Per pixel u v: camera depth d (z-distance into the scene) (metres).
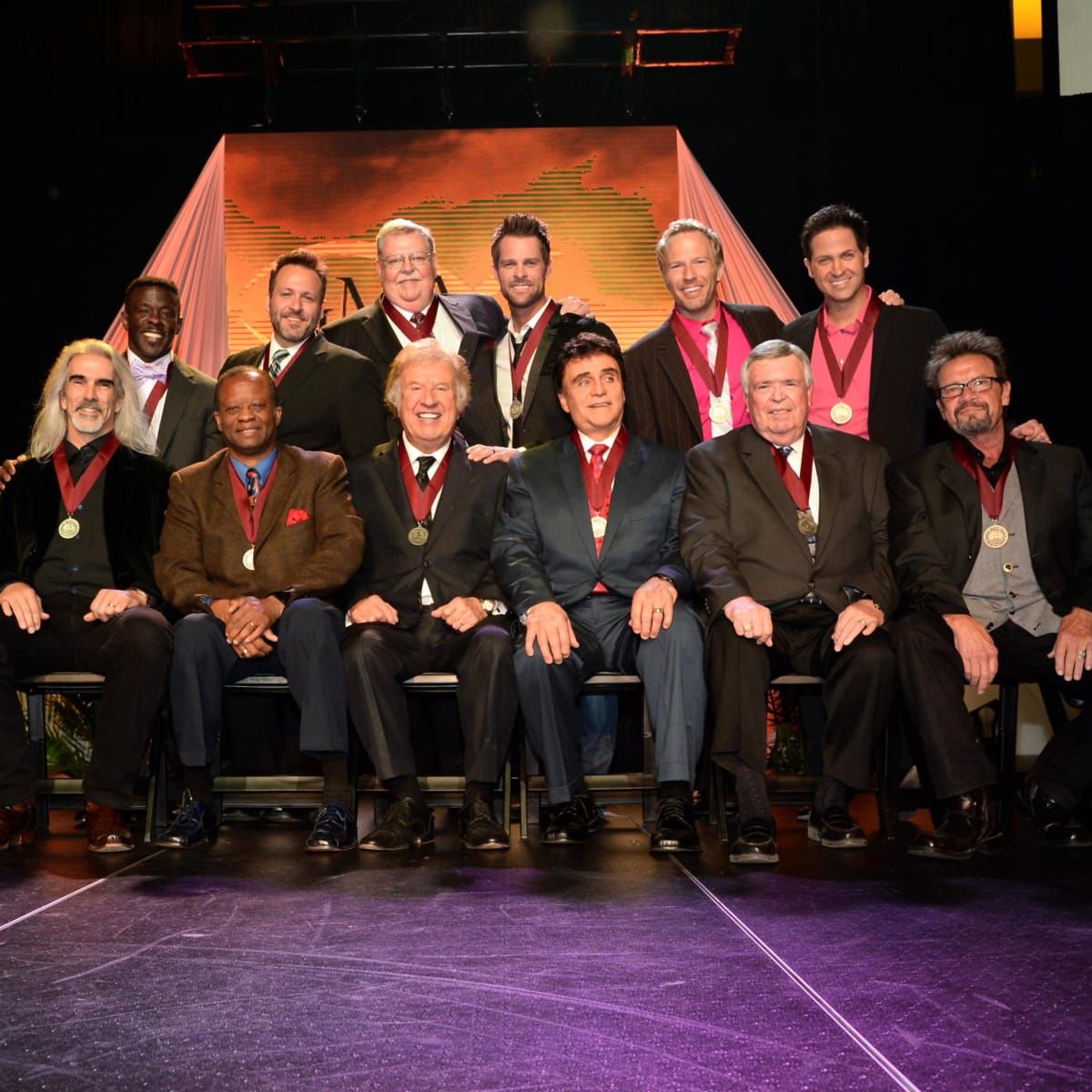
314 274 4.27
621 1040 1.80
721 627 3.32
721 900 2.67
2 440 6.44
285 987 2.06
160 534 3.76
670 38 6.41
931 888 2.78
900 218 6.26
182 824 3.45
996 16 6.17
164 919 2.54
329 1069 1.70
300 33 6.19
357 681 3.41
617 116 6.59
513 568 3.60
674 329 4.25
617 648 3.61
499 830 3.35
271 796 3.62
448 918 2.52
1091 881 2.85
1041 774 3.43
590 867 3.06
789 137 6.42
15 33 6.44
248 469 3.74
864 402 4.14
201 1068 1.71
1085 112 5.97
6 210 6.46
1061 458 3.65
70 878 2.97
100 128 6.52
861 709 3.31
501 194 6.46
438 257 6.47
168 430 4.26
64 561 3.69
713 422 4.14
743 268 6.46
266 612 3.47
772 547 3.53
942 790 3.19
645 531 3.65
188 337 6.47
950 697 3.23
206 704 3.49
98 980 2.11
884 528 3.62
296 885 2.86
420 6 6.31
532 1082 1.65
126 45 6.53
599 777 3.59
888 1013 1.91
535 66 6.25
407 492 3.76
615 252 6.47
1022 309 6.07
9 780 3.42
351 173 6.46
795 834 3.57
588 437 3.75
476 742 3.40
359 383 4.20
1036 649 3.55
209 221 6.47
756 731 3.25
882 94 6.34
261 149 6.46
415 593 3.68
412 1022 1.88
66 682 3.59
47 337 6.46
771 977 2.09
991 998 1.97
